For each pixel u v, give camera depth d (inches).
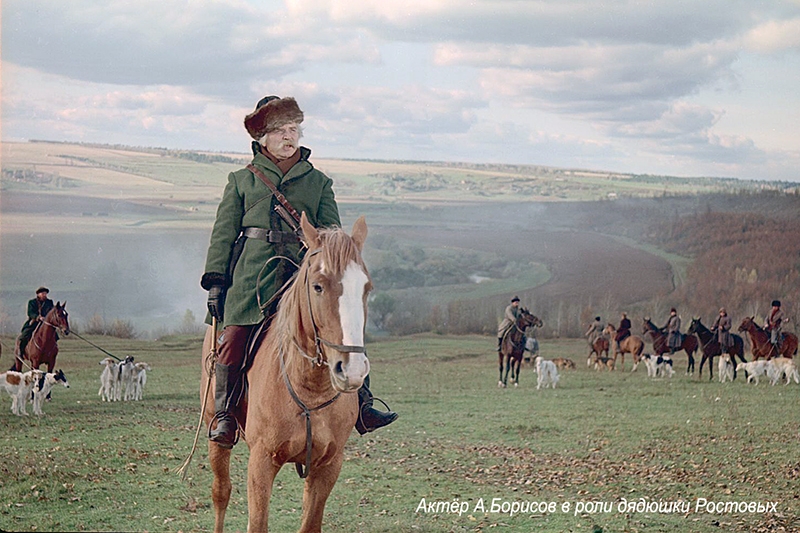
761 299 2135.8
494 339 1699.1
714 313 2105.1
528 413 628.7
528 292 2285.9
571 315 1994.3
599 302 2172.7
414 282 2425.0
